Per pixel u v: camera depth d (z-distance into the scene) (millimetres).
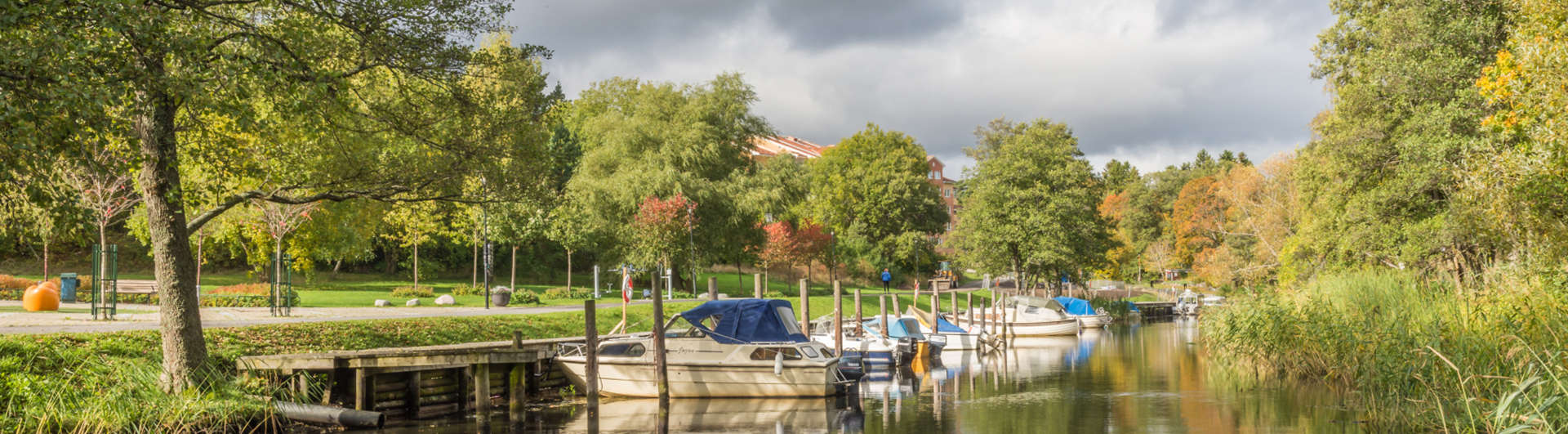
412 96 15375
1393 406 15148
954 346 35875
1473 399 12398
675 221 48469
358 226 37500
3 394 12773
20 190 9969
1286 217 55875
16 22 8859
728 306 20797
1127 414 17000
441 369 17641
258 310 28281
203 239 39188
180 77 10641
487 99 15578
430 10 13977
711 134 53875
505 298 37062
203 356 14117
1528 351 13164
